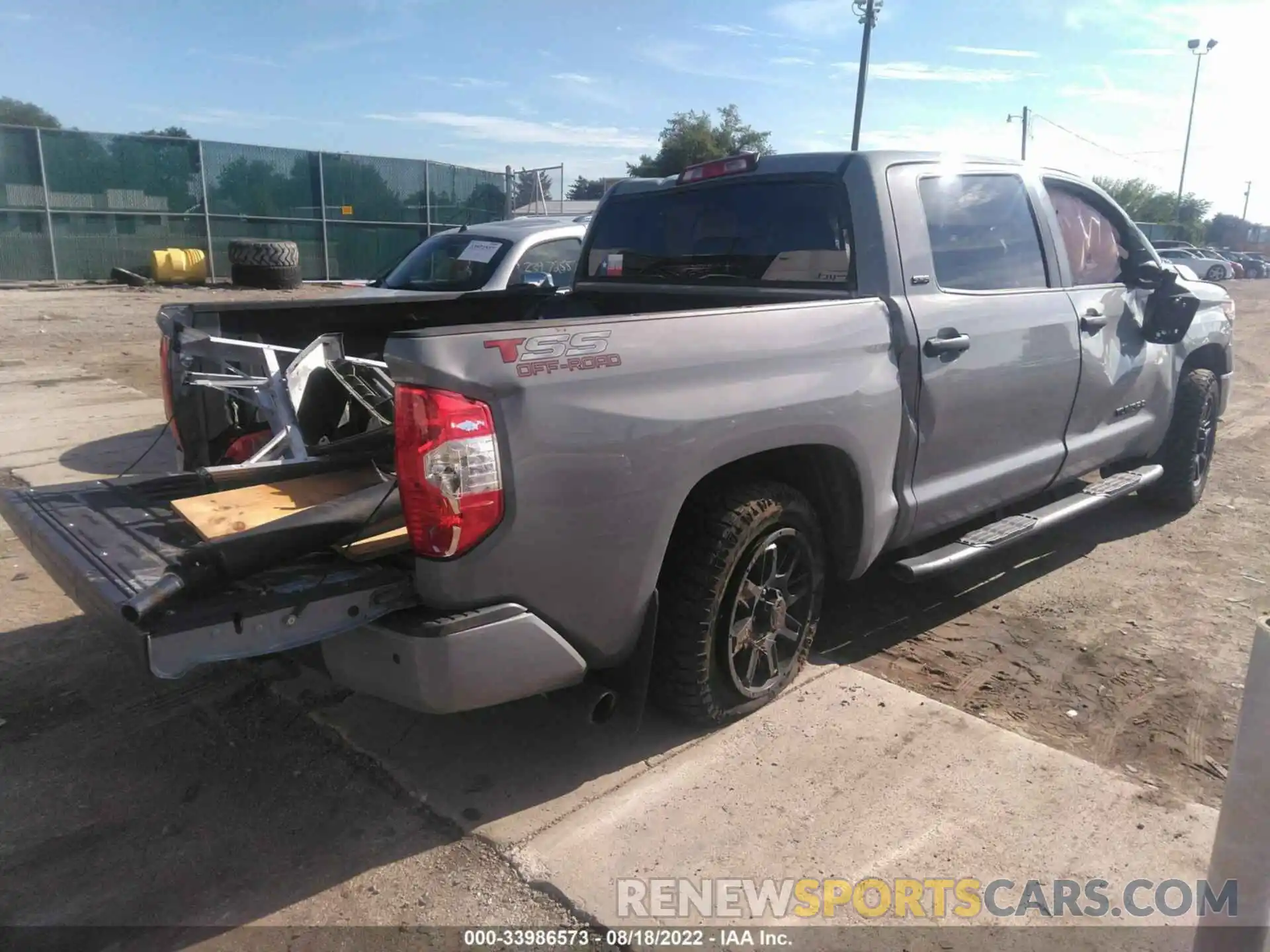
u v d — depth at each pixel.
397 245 26.33
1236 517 5.97
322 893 2.61
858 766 3.17
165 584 2.25
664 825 2.88
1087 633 4.25
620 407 2.69
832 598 4.58
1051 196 4.61
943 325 3.73
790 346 3.17
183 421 3.85
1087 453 4.74
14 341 12.23
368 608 2.47
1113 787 3.08
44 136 21.09
